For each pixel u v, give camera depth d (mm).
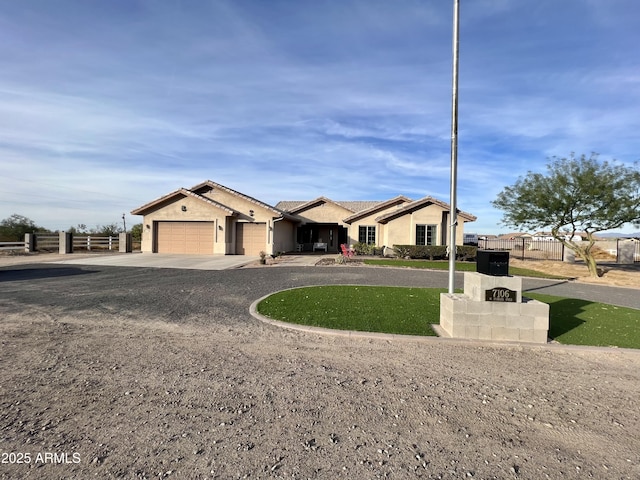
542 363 4992
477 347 5656
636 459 2791
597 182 14602
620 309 8938
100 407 3359
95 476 2398
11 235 27844
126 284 11000
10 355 4734
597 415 3510
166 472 2459
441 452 2809
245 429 3045
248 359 4797
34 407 3332
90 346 5176
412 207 23484
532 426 3266
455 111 7516
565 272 17484
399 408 3521
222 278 12555
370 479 2449
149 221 23031
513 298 6023
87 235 27438
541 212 16297
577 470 2635
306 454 2719
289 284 11406
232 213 22016
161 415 3236
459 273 15766
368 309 7902
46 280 11703
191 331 6090
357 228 26219
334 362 4785
